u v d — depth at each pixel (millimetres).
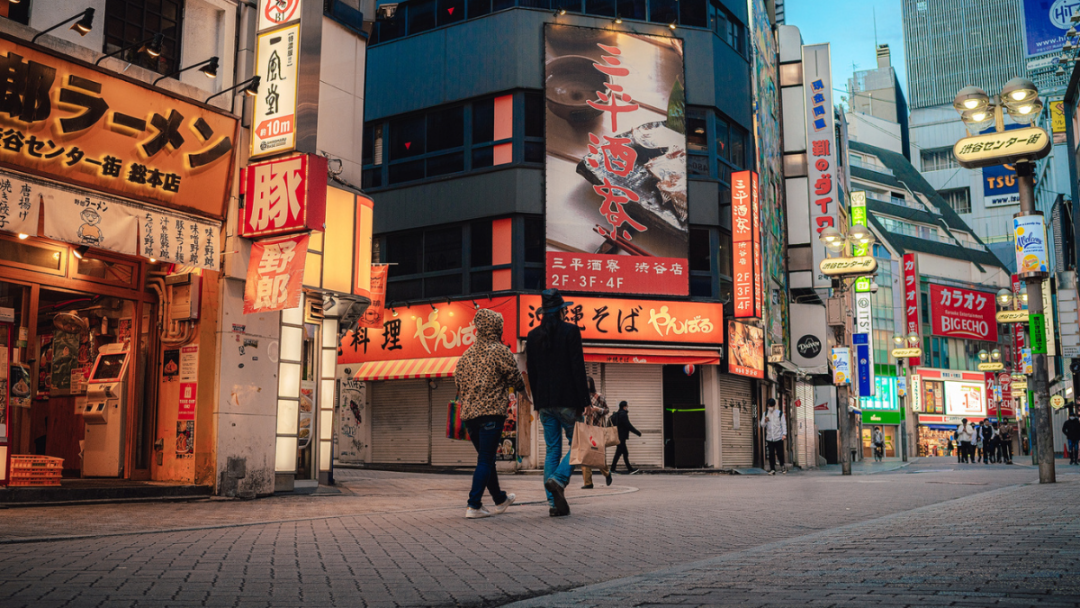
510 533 6203
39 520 6844
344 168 12766
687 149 23688
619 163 22844
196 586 3949
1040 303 12953
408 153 23938
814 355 29109
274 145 10180
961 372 65438
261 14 10539
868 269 21609
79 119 8750
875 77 85875
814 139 30609
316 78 10328
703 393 23250
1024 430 68062
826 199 30219
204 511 8211
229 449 10023
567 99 22781
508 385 7398
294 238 9852
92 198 8906
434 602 3652
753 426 25344
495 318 7426
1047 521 6004
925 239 68312
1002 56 123438
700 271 23625
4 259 9055
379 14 13984
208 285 10078
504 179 22375
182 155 9711
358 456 23766
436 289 23047
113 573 4273
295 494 11242
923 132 97000
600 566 4699
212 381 10023
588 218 22406
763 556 4680
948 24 126688
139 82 9281
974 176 93062
